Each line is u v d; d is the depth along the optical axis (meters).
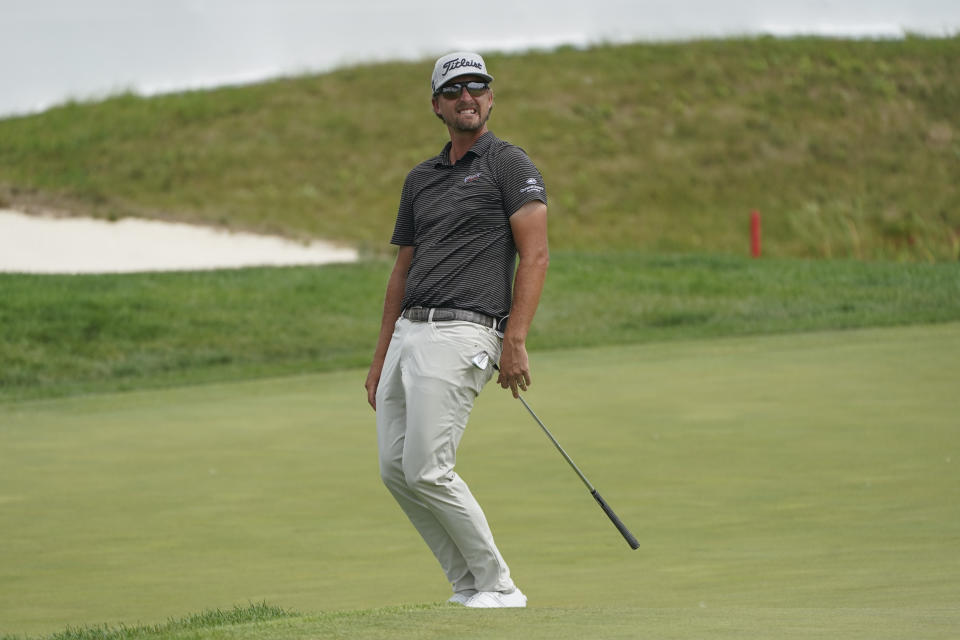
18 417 34.34
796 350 42.72
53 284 64.50
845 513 19.52
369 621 10.93
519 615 11.09
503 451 26.31
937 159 130.12
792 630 10.06
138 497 23.03
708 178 125.81
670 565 16.69
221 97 142.88
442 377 14.57
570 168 126.81
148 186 114.31
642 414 30.64
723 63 150.25
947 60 150.62
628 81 146.25
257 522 20.66
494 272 14.93
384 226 108.75
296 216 109.25
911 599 13.52
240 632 10.82
